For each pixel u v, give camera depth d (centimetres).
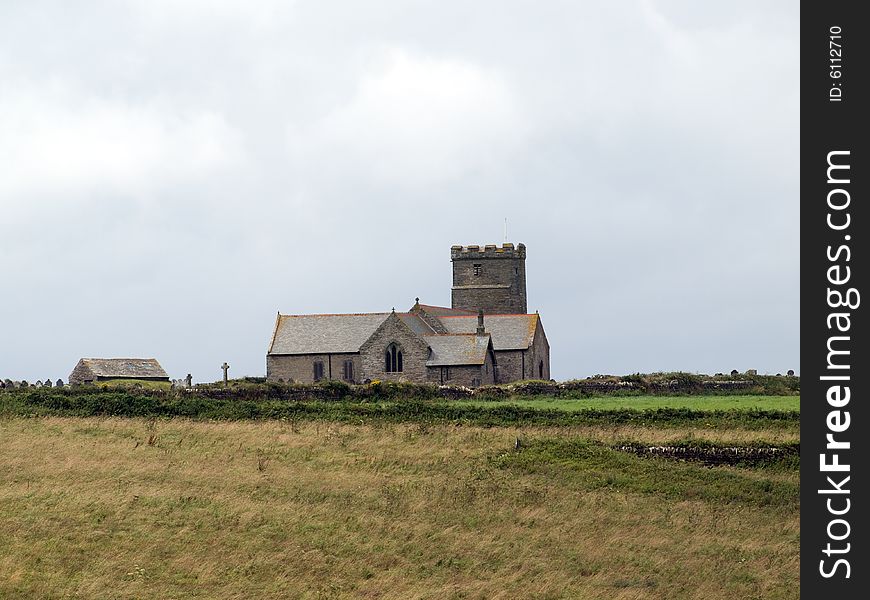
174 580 9381
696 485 11962
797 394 18788
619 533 10706
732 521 11038
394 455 13125
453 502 11481
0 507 10956
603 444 13288
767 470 12419
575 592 9319
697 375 19575
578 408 15338
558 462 12738
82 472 12225
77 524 10538
